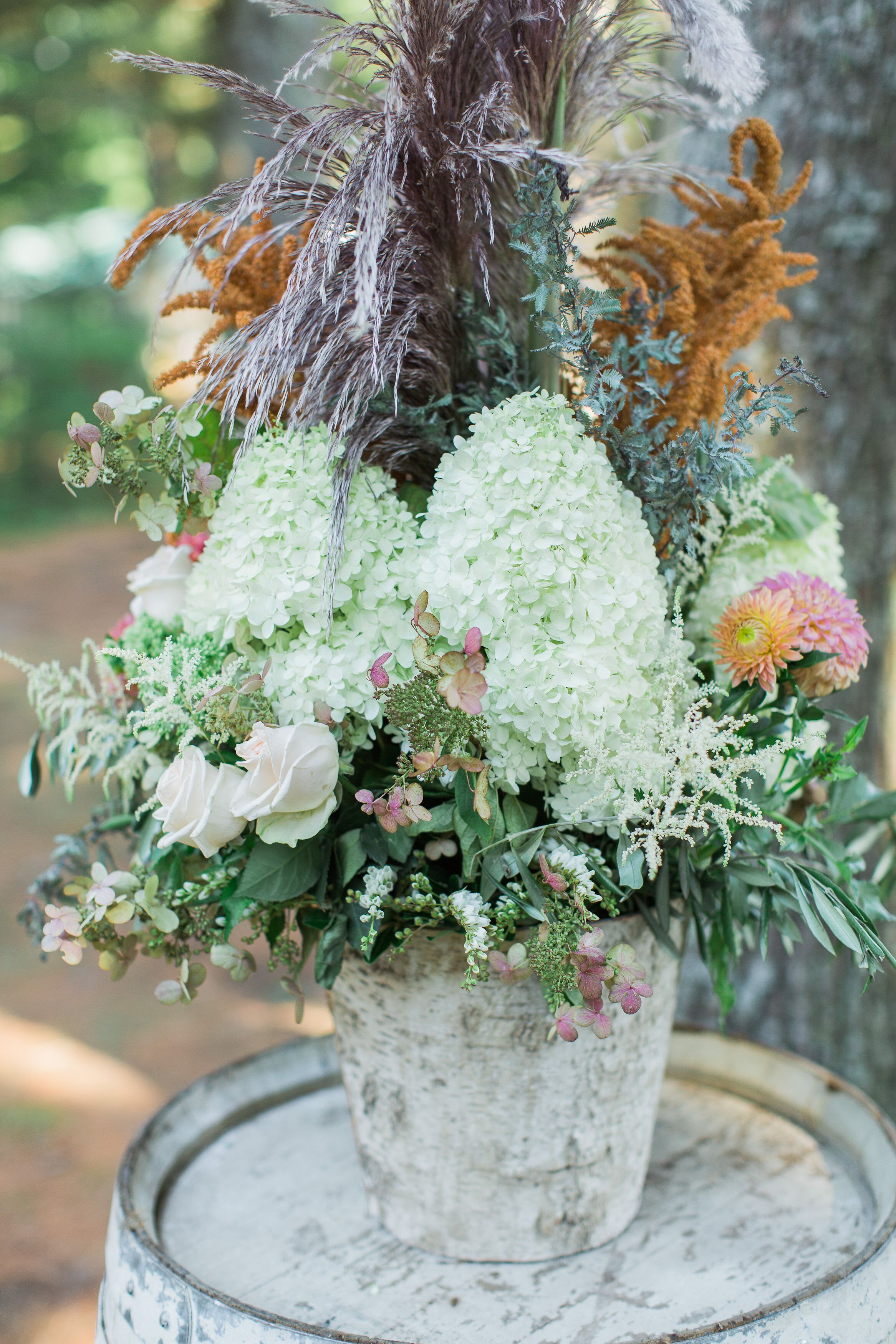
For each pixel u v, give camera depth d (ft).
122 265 2.74
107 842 3.13
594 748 2.20
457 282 2.66
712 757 2.38
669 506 2.53
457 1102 2.56
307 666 2.28
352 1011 2.67
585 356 2.45
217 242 2.78
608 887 2.41
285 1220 2.87
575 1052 2.53
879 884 3.32
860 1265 2.26
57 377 29.84
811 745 2.80
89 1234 5.87
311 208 2.52
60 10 23.59
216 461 2.68
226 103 15.12
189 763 2.23
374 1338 2.08
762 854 2.50
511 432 2.32
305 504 2.35
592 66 2.77
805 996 4.81
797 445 4.73
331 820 2.43
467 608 2.24
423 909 2.32
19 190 31.19
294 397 2.65
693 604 2.77
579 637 2.23
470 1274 2.63
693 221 2.99
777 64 4.53
